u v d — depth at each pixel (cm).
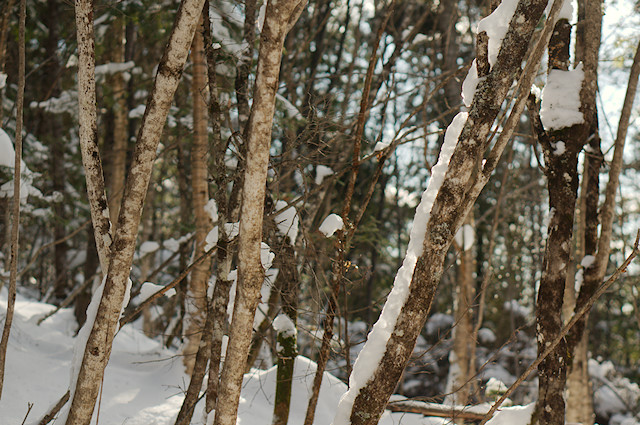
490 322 1423
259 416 584
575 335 427
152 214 1457
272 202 493
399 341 286
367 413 288
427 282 283
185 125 774
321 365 403
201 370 420
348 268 417
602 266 433
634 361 2138
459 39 1058
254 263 276
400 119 1312
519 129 1255
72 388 326
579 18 442
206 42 439
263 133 258
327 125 449
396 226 1798
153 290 467
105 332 314
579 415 543
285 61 855
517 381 321
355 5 1120
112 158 938
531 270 1559
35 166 948
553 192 393
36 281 1562
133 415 546
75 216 1150
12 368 582
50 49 1018
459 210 283
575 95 396
